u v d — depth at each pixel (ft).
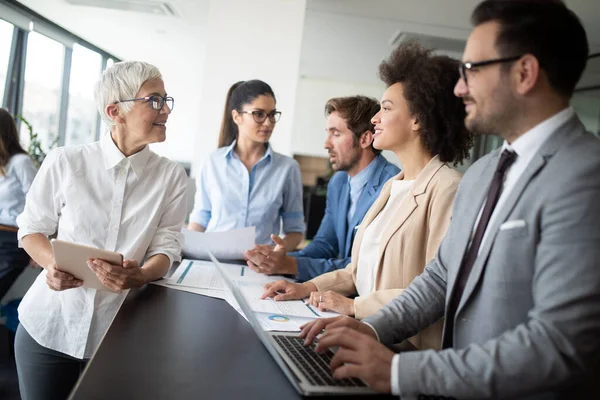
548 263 2.73
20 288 14.56
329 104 7.41
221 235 7.63
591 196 2.70
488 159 3.80
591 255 2.59
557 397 3.01
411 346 3.99
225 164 9.46
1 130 12.10
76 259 4.84
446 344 3.63
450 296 3.56
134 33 23.88
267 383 3.10
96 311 5.66
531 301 3.00
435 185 4.92
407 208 5.08
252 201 9.40
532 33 2.99
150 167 6.05
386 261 5.12
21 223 5.77
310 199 15.83
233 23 16.29
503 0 3.08
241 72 16.37
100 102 5.71
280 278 6.52
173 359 3.38
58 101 23.17
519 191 3.07
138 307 4.58
